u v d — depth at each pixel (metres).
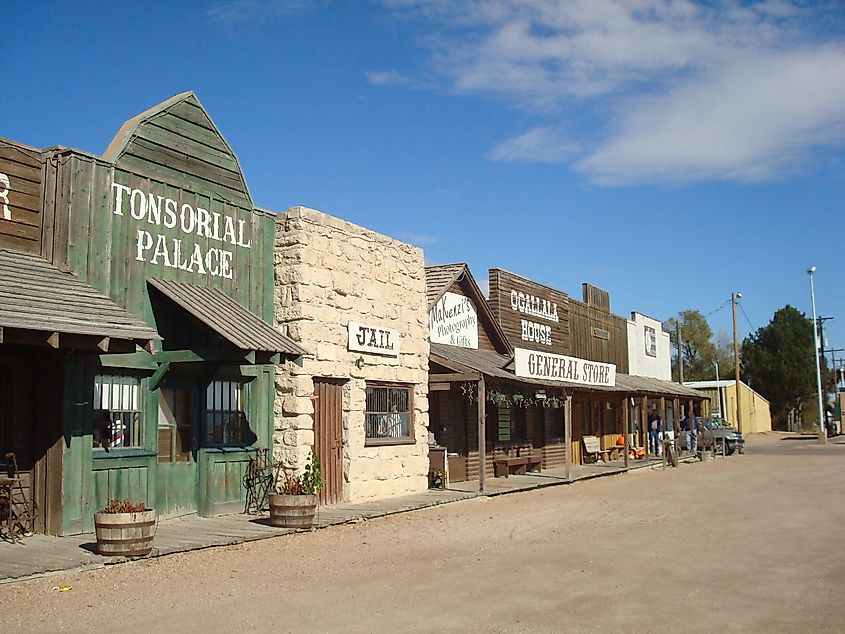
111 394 12.29
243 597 8.45
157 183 13.23
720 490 20.83
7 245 11.43
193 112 14.09
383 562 10.52
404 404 18.67
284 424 15.19
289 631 7.20
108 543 10.00
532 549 11.62
